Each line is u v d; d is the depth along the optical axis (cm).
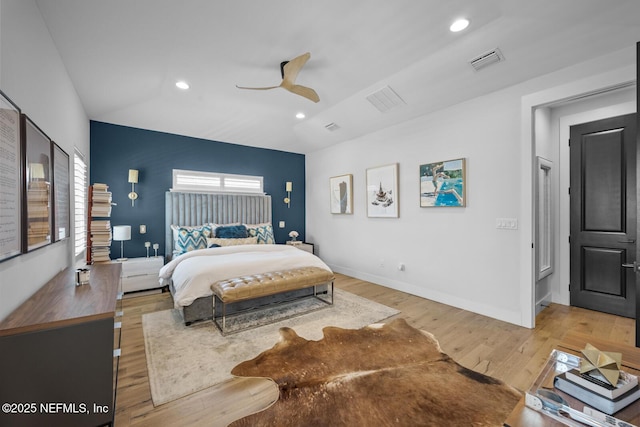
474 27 219
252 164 533
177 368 201
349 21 211
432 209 357
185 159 463
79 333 126
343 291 396
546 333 259
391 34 227
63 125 239
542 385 109
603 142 314
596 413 92
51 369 121
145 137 428
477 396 170
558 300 346
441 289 347
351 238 486
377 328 269
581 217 329
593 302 320
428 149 360
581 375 101
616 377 95
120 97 329
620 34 207
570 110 337
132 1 183
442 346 233
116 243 407
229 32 219
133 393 174
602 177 315
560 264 345
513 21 212
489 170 300
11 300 132
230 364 206
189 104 365
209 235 430
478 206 310
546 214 337
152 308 324
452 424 147
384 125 409
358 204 470
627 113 299
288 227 578
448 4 195
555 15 202
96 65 256
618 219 304
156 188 437
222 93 334
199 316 283
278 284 285
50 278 193
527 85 271
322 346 233
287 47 242
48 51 201
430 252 360
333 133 471
